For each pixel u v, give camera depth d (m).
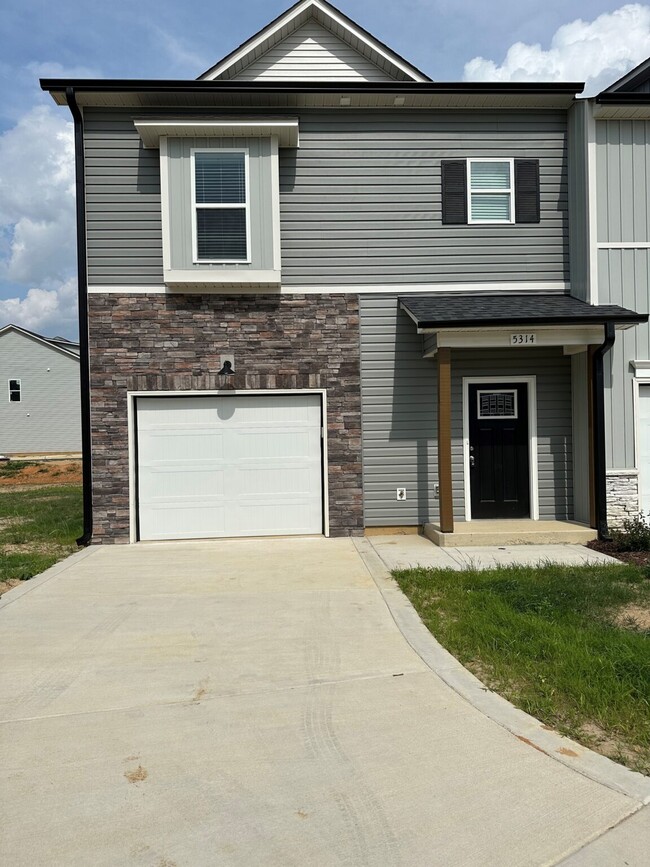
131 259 9.27
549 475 9.73
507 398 9.79
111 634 5.18
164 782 3.04
